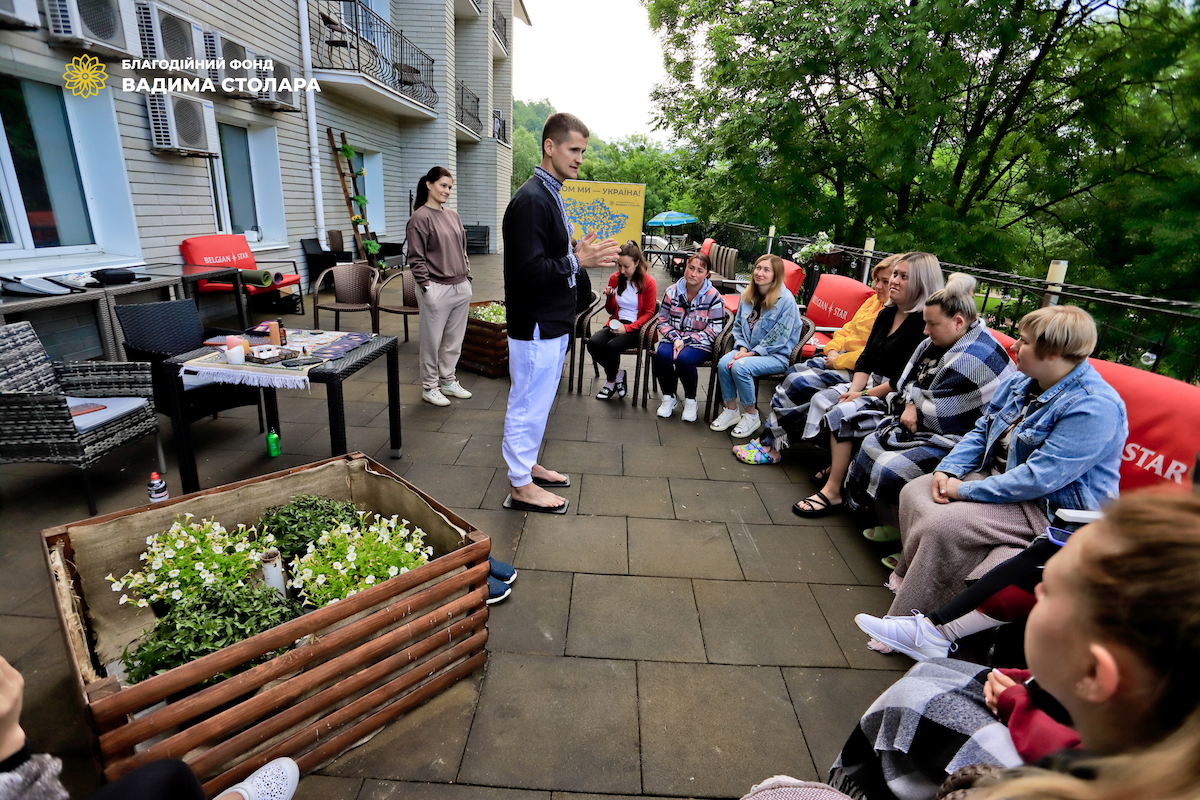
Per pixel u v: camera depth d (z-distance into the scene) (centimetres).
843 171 1023
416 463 354
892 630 204
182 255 648
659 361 439
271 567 192
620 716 183
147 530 197
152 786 104
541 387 282
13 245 502
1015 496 204
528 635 217
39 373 296
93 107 540
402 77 1159
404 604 170
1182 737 47
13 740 82
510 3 1769
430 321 436
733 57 999
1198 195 749
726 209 1121
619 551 273
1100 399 190
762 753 173
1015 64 877
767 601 243
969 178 1033
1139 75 780
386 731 174
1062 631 60
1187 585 48
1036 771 60
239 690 140
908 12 803
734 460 380
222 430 394
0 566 243
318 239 949
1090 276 838
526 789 158
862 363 335
